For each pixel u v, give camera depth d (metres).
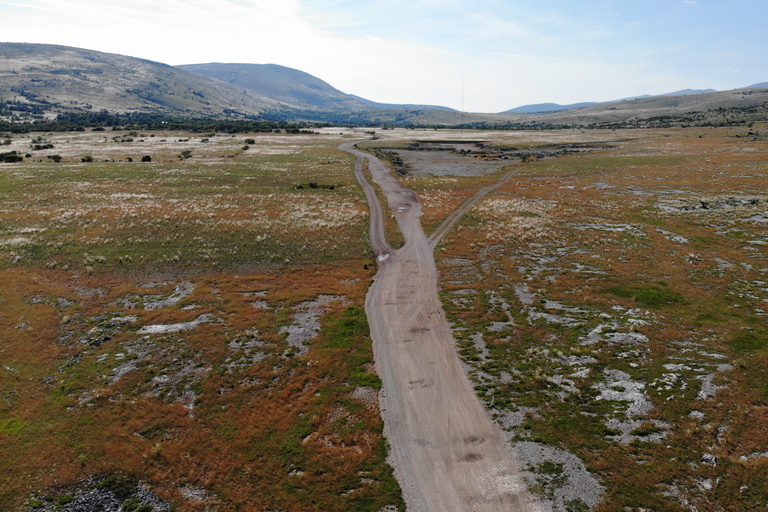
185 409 23.38
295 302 35.81
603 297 35.34
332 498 17.91
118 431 21.91
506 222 59.16
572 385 24.52
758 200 63.34
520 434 21.05
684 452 19.12
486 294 37.34
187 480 19.08
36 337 29.81
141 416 22.89
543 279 40.00
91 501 18.12
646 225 55.50
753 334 28.33
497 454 19.88
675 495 17.09
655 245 47.81
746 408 21.41
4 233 50.59
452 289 38.69
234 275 40.94
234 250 47.19
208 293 36.91
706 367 25.09
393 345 29.66
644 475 18.09
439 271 43.19
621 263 42.84
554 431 21.06
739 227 52.66
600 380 24.73
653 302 33.94
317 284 39.62
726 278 37.81
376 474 19.02
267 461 19.97
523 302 35.50
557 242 50.34
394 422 22.25
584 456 19.41
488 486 18.14
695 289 35.94
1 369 26.28
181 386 25.33
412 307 35.34
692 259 42.97
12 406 23.42
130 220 57.12
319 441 21.06
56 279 38.88
